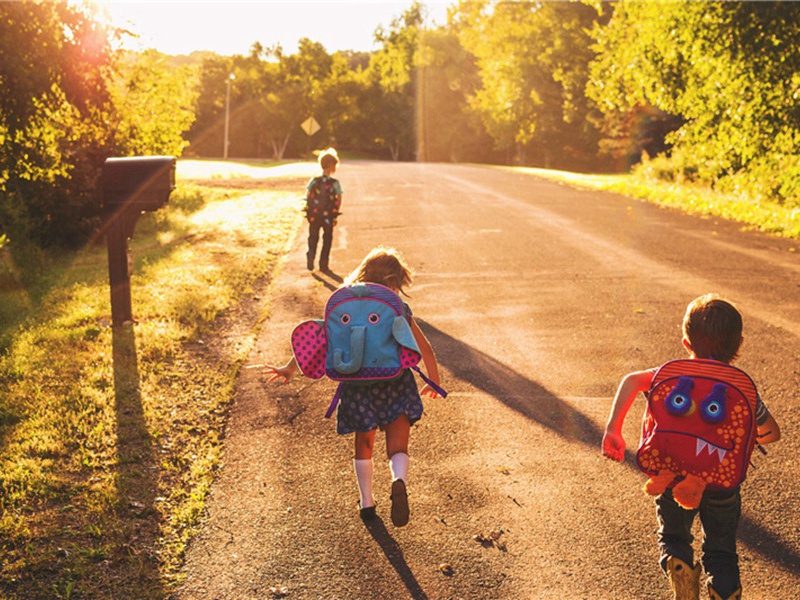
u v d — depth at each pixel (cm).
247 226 1456
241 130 10394
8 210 1245
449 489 473
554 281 1027
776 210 1625
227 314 866
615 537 418
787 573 386
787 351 724
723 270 1088
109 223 777
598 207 1855
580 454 521
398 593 370
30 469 479
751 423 304
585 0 2222
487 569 389
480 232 1437
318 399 614
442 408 602
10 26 1214
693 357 334
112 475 478
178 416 573
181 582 378
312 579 381
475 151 9231
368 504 431
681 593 318
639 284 1005
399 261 441
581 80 5838
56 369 661
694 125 1892
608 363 703
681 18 1766
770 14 1612
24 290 1002
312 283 1019
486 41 6944
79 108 1399
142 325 787
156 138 2003
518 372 683
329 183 1077
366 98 10719
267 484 478
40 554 392
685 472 304
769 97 1659
